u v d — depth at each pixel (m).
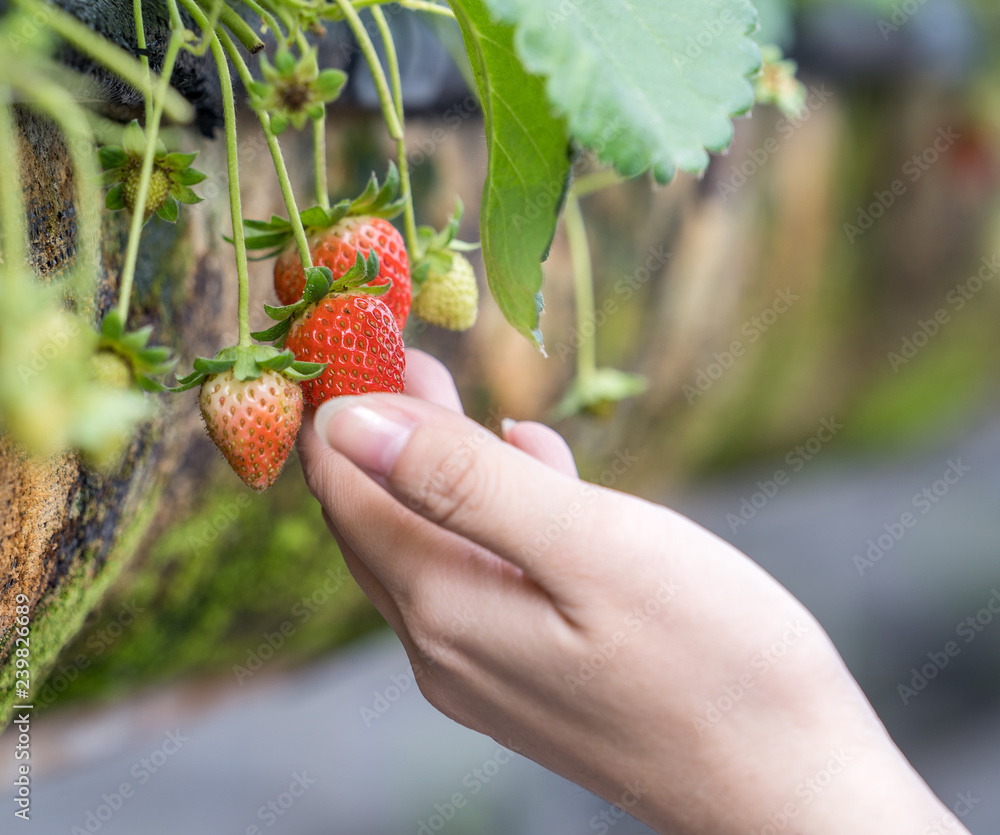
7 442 0.42
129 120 0.44
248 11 0.47
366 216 0.45
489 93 0.42
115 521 0.49
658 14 0.40
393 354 0.44
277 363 0.42
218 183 0.50
